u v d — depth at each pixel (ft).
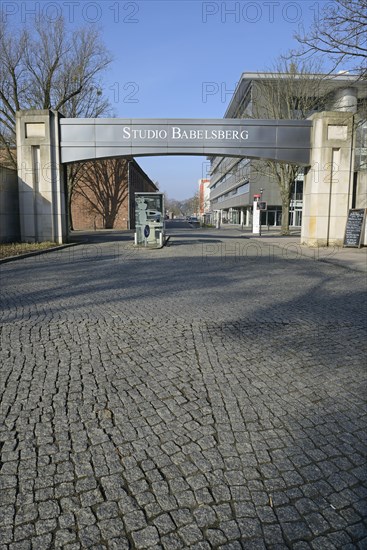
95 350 16.42
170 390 12.89
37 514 7.84
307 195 68.13
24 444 10.05
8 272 38.14
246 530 7.46
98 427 10.79
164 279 34.68
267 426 10.88
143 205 67.41
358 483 8.71
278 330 19.42
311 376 14.05
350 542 7.22
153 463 9.33
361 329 19.71
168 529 7.48
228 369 14.57
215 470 9.09
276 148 65.77
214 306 24.43
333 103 90.84
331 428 10.82
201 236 101.96
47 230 67.67
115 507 8.01
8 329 19.26
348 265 43.65
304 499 8.23
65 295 27.48
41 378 13.73
